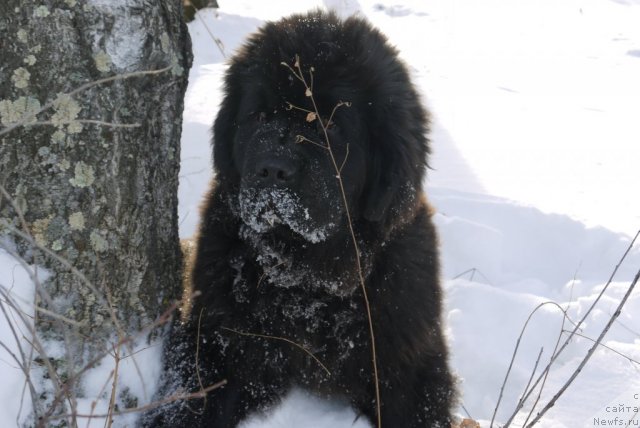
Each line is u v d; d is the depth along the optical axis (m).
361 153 2.92
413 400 3.08
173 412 2.84
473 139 6.69
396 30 12.05
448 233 4.73
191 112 5.79
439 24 12.73
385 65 2.97
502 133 6.93
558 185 5.78
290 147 2.73
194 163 5.02
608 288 4.33
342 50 2.87
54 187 2.51
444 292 3.34
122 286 2.74
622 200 5.54
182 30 2.88
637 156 6.51
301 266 2.97
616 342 3.77
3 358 2.38
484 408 3.52
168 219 2.99
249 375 3.03
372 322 2.96
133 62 2.57
